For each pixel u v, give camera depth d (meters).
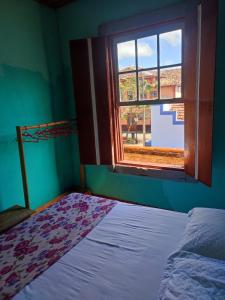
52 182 2.72
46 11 2.50
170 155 3.88
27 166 2.40
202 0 1.70
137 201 2.59
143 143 4.27
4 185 2.19
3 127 2.14
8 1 2.11
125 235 1.40
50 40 2.57
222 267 0.89
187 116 2.05
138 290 1.00
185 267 0.93
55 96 2.69
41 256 1.26
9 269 1.17
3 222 1.83
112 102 2.48
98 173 2.81
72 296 0.99
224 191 2.05
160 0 2.00
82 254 1.26
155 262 1.16
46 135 2.52
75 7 2.47
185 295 0.77
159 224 1.50
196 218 1.32
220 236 1.10
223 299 0.73
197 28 1.79
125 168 2.55
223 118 1.93
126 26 2.19
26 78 2.33
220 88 1.89
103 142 2.56
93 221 1.59
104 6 2.29
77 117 2.61
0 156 2.14
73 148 2.94
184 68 2.02
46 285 1.06
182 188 2.26
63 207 1.81
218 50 1.83
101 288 1.02
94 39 2.33
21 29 2.24
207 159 1.87
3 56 2.10
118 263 1.17
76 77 2.50
